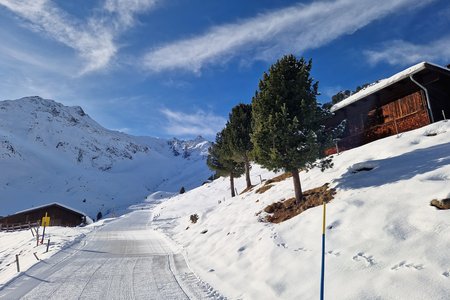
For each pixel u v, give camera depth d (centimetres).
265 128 1600
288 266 1020
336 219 1127
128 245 2342
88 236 3106
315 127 1642
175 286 1112
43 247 2358
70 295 1062
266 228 1490
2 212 15088
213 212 2767
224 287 1059
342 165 1811
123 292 1064
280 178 2489
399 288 684
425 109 1995
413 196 999
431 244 763
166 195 17725
